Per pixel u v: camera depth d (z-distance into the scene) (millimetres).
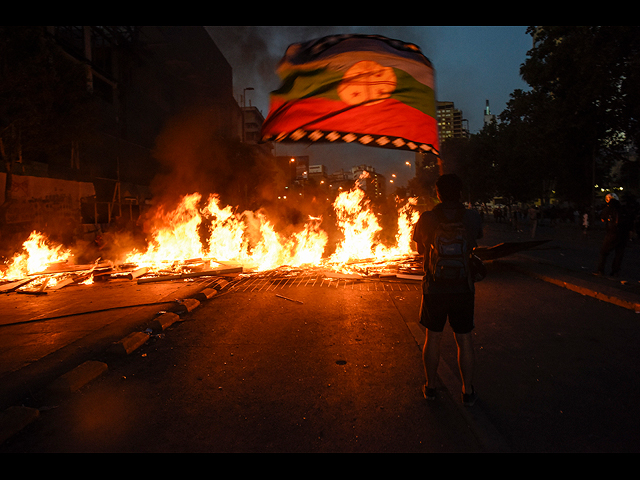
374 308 5680
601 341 4113
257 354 3977
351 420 2695
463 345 2809
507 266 8938
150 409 2904
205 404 2963
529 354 3820
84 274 8820
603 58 18375
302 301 6199
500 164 43531
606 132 23891
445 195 2912
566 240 19172
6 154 11656
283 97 4570
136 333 4441
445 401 2938
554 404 2852
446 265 2756
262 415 2785
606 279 7055
